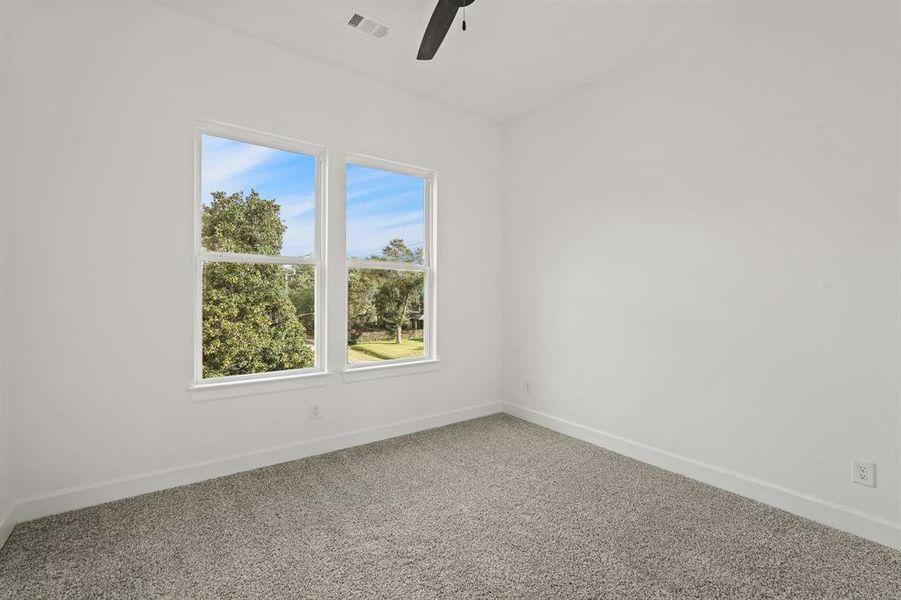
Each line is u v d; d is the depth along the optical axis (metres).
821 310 2.10
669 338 2.73
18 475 2.01
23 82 2.00
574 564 1.75
